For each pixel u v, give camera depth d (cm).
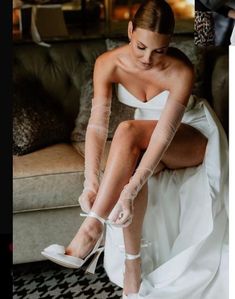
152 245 179
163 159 178
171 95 175
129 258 175
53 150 182
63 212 180
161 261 179
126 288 177
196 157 179
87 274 184
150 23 168
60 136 184
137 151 170
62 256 168
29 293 181
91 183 174
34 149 180
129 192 167
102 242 178
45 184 177
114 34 187
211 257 175
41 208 178
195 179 178
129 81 176
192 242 176
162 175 179
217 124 179
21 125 179
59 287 182
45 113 183
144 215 174
